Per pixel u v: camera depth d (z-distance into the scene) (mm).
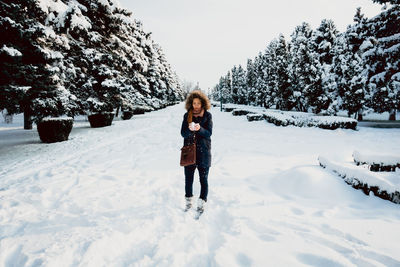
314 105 20281
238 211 3213
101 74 14711
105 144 9102
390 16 17641
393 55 17109
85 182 4637
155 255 2230
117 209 3365
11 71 8484
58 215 3158
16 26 8570
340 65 17250
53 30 10984
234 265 2039
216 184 4461
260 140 10008
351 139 10305
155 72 37969
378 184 3393
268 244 2354
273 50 36000
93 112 14961
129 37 22547
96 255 2201
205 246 2420
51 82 11039
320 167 4477
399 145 8695
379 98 19797
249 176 4941
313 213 3137
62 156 7078
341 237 2461
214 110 38188
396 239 2357
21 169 5684
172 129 13984
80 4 14055
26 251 2264
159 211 3262
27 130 13797
